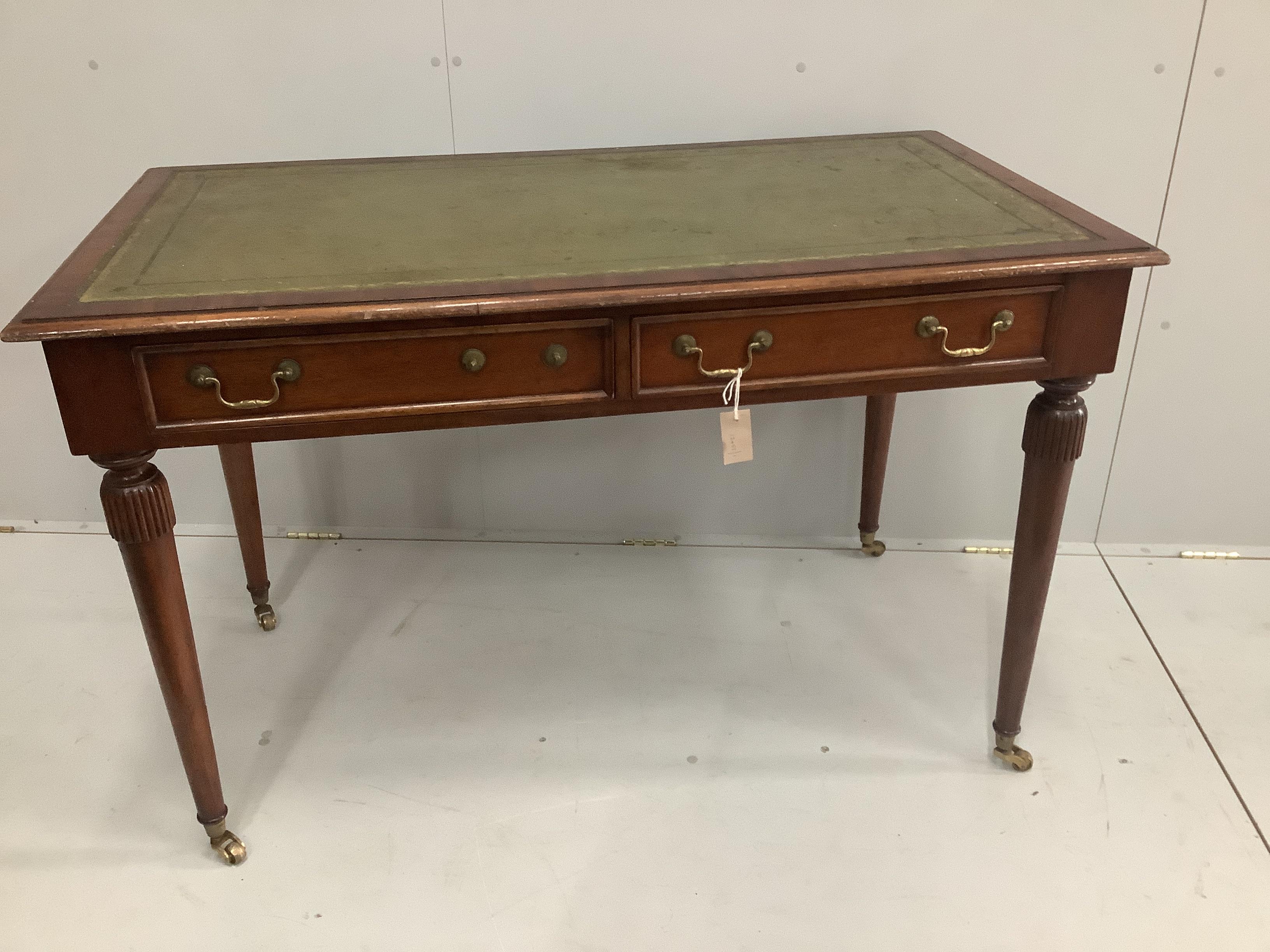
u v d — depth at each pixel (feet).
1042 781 4.90
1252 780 4.89
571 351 3.78
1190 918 4.24
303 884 4.44
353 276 3.65
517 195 4.55
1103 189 5.65
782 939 4.17
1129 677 5.54
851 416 6.29
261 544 5.75
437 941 4.19
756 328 3.81
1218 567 6.45
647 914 4.29
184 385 3.59
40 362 6.28
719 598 6.19
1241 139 5.48
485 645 5.83
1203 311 5.91
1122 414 6.24
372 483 6.63
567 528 6.77
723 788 4.88
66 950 4.16
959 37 5.33
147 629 3.98
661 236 4.01
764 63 5.43
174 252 3.91
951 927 4.22
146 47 5.40
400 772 4.99
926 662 5.67
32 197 5.79
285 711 5.36
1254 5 5.18
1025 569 4.49
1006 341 3.96
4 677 5.58
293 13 5.30
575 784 4.91
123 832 4.69
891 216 4.18
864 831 4.65
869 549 6.53
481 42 5.37
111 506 3.71
